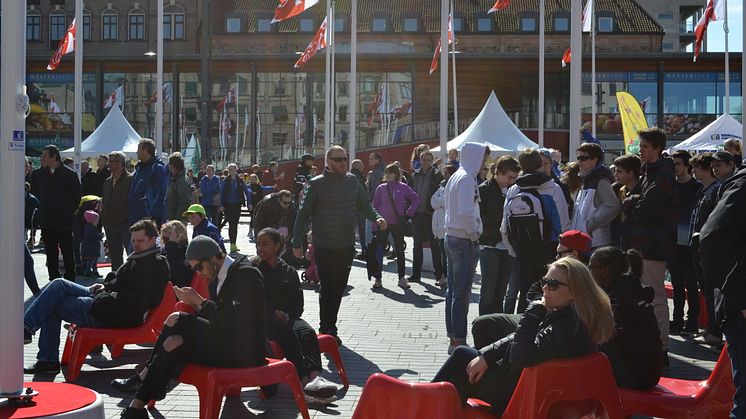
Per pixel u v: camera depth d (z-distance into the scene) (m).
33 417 6.12
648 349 6.99
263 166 62.44
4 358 6.43
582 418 6.03
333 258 11.39
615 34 76.62
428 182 17.61
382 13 78.62
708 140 29.95
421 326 12.77
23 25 6.51
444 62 27.52
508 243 10.59
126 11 82.38
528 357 5.97
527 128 63.72
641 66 60.81
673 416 6.77
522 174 10.52
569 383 5.89
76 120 25.80
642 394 6.88
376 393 6.00
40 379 9.33
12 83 6.43
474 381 6.43
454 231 10.73
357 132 64.94
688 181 12.07
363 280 18.20
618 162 10.71
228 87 64.94
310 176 26.53
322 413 8.11
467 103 65.19
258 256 9.12
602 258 7.16
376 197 17.05
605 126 61.44
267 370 7.52
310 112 65.44
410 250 24.95
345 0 79.25
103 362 10.14
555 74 63.44
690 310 12.23
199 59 63.59
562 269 6.08
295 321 9.00
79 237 18.89
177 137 65.06
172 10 81.81
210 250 8.42
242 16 80.25
